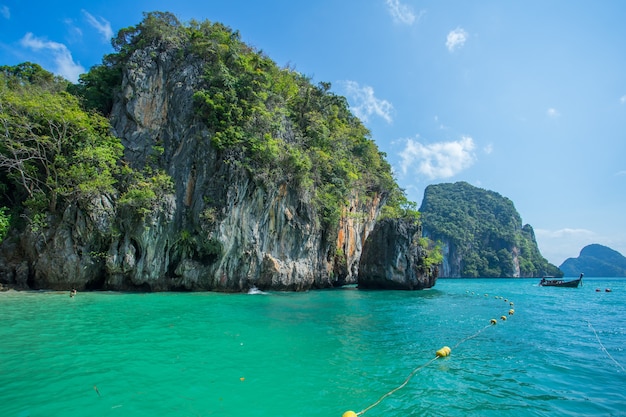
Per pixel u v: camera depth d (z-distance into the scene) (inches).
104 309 611.5
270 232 1096.8
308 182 1178.0
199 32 1181.7
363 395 281.9
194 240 959.0
